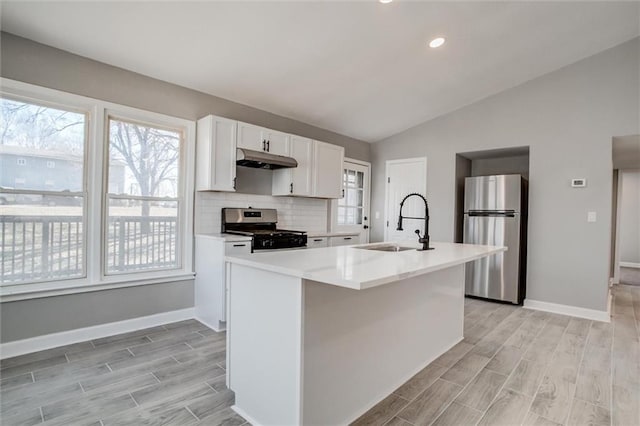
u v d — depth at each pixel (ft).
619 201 19.49
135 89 10.31
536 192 13.76
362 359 6.41
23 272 8.58
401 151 18.02
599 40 11.68
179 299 11.37
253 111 13.57
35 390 6.87
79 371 7.70
